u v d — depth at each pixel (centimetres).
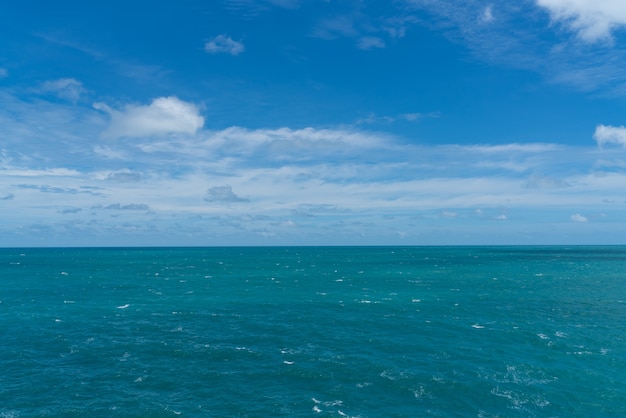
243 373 4319
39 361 4672
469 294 9112
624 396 3728
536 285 10706
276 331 5897
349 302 8112
